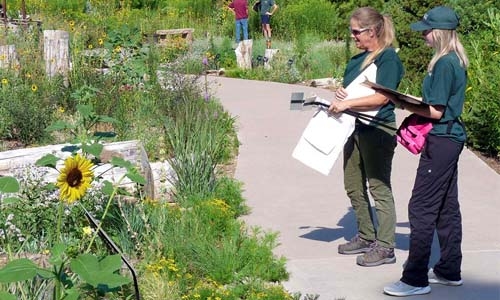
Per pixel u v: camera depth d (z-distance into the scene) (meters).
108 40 13.90
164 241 6.35
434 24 5.60
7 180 4.58
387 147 6.29
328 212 7.97
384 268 6.41
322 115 6.36
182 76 12.66
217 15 24.62
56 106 11.48
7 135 10.31
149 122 10.84
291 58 18.28
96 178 6.48
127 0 25.34
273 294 5.70
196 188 8.07
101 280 4.04
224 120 11.45
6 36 13.61
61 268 4.19
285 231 7.38
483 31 13.42
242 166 9.73
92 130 10.64
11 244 6.20
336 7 23.50
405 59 14.00
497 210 7.99
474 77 11.34
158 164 8.77
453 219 5.89
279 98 14.56
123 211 6.74
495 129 10.29
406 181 9.12
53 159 5.05
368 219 6.67
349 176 6.59
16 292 5.04
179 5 25.62
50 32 12.26
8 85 10.94
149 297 5.56
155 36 19.92
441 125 5.63
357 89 6.20
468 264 6.48
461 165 9.75
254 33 23.30
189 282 5.98
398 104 5.68
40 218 6.55
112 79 12.34
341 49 18.97
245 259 6.30
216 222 7.00
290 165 9.78
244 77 17.88
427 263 5.83
